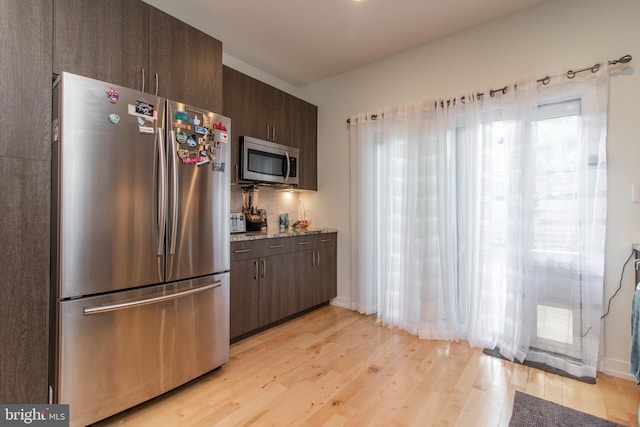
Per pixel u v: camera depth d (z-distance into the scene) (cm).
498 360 227
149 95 172
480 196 249
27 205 142
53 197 148
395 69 308
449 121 268
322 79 368
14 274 139
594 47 209
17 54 140
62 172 143
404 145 292
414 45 289
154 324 174
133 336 166
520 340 226
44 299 147
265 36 274
